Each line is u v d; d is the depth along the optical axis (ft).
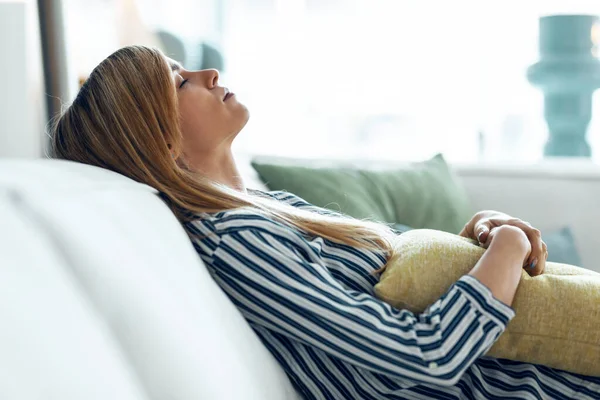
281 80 10.31
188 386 2.17
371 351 3.12
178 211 3.46
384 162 7.00
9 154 5.17
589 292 3.33
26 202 2.08
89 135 3.58
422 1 9.85
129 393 1.89
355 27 10.07
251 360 2.79
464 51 9.80
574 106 8.50
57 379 1.65
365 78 10.11
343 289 3.27
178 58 8.00
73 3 7.97
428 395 3.40
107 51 7.71
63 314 1.82
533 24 9.53
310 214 3.78
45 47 5.78
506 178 7.24
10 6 5.09
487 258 3.32
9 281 1.72
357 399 3.42
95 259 2.12
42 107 5.64
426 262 3.42
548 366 3.38
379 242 3.77
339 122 10.23
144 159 3.53
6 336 1.60
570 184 7.12
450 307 3.18
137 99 3.56
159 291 2.32
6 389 1.51
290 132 10.36
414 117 10.02
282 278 3.20
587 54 8.43
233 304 3.14
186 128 3.96
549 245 6.44
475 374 3.40
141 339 2.12
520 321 3.28
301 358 3.39
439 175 6.80
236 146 10.24
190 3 10.12
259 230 3.30
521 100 9.66
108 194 2.56
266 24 10.27
